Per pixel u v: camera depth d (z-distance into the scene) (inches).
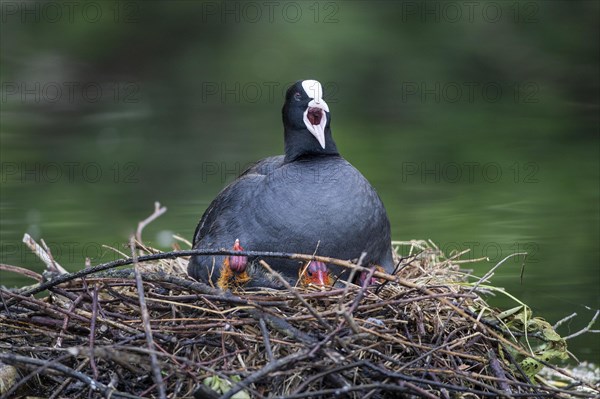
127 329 265.9
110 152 741.9
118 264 270.5
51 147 759.1
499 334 292.0
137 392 271.1
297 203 304.0
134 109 896.9
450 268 354.6
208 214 347.6
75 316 269.1
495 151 743.1
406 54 962.1
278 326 262.1
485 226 536.1
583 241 505.4
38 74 971.9
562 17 979.9
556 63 950.4
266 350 256.1
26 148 749.9
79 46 1010.7
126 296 281.4
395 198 605.9
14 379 272.4
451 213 564.7
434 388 265.9
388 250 330.0
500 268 469.4
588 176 660.7
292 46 978.1
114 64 997.8
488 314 303.6
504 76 943.7
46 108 892.0
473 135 797.9
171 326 269.0
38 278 310.0
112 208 573.0
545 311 411.2
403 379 252.4
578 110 872.3
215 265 314.8
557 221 546.0
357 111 888.9
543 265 470.3
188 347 271.1
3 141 772.6
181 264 368.5
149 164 701.3
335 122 847.7
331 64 957.8
